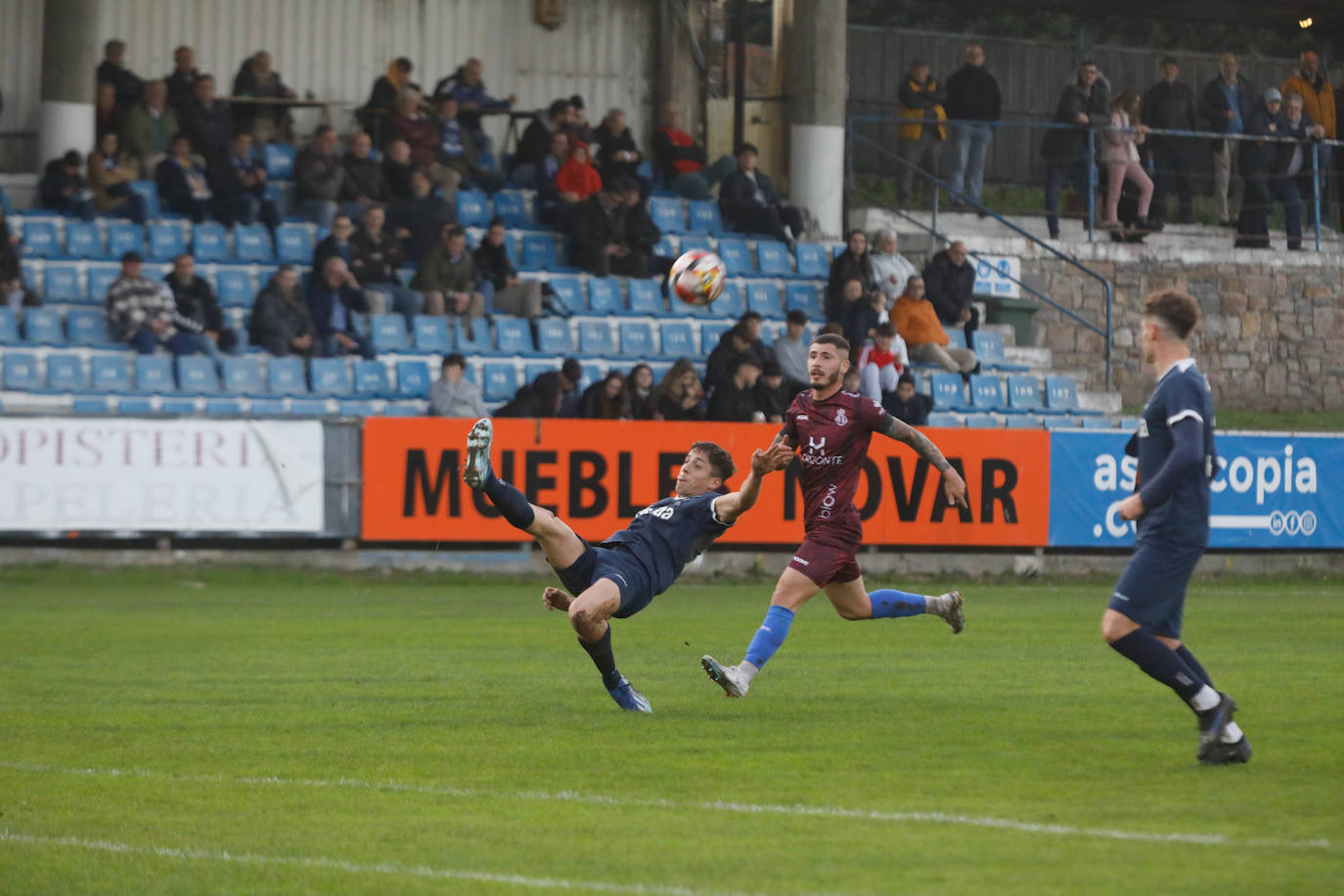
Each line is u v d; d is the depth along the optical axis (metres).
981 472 41.19
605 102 60.03
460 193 52.34
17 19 52.28
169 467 36.84
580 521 38.91
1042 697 20.14
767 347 46.19
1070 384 52.00
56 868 11.62
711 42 61.22
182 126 48.88
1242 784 14.46
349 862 11.72
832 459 18.72
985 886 10.92
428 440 38.31
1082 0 61.59
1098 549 42.69
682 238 53.47
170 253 47.44
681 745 16.47
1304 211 65.00
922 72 58.16
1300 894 10.67
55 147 48.91
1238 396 59.53
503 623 29.06
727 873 11.34
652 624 29.55
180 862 11.75
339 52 56.59
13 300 43.44
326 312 44.97
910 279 50.50
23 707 19.02
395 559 38.50
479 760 15.65
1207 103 61.19
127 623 28.42
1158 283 58.78
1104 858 11.68
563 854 11.91
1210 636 28.03
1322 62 68.00
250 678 21.66
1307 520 43.47
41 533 36.03
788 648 25.97
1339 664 23.78
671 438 39.44
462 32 58.00
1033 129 66.25
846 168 58.38
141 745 16.48
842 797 13.91
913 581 39.75
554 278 50.16
